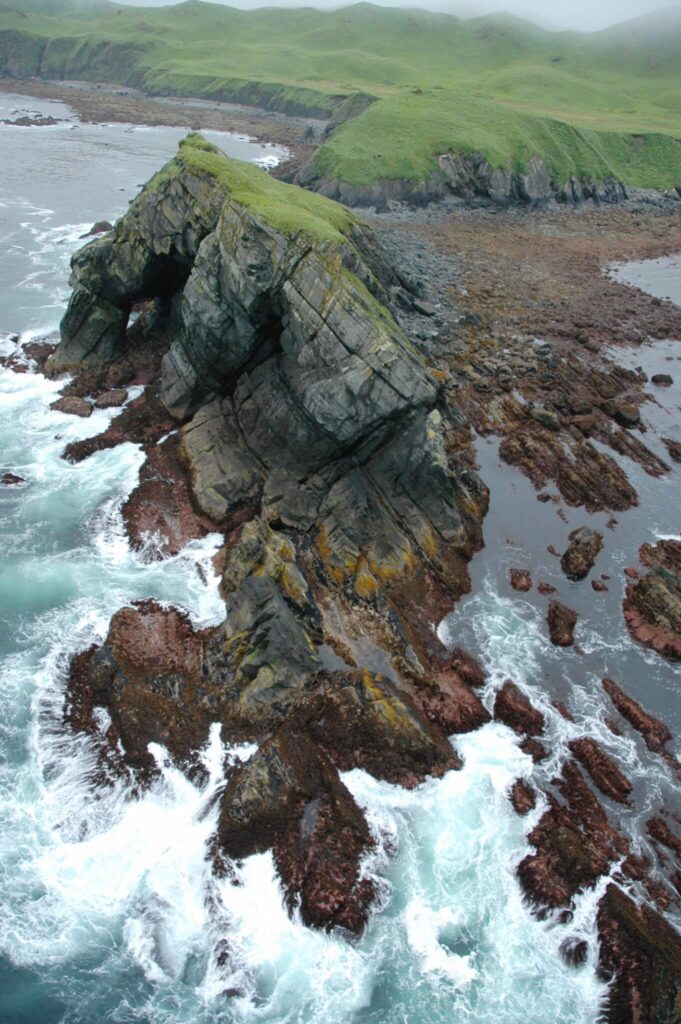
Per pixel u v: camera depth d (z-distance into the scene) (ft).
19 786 92.07
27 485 142.82
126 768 94.22
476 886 85.97
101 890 83.71
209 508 133.49
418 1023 75.56
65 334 176.96
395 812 91.91
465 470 147.02
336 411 120.67
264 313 132.46
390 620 113.19
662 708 109.40
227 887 84.48
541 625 121.29
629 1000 76.33
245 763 94.27
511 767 98.73
